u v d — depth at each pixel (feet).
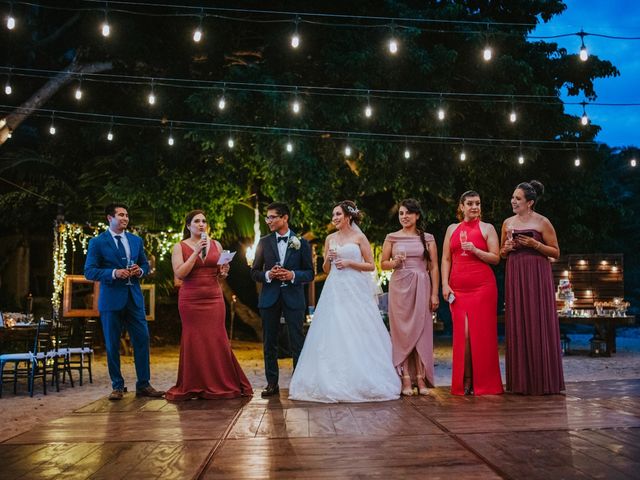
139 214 50.03
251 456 9.82
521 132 45.09
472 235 16.89
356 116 41.37
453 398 15.60
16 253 56.08
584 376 29.01
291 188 43.19
